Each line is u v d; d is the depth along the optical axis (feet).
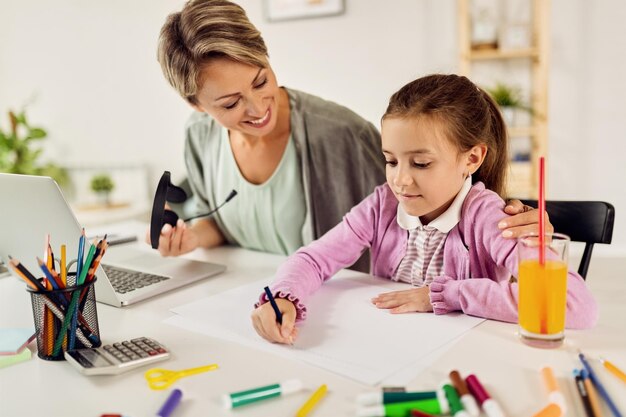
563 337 2.31
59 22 10.28
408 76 8.64
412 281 3.38
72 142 10.70
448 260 3.22
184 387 2.06
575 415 1.78
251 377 2.12
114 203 10.17
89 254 2.33
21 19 10.50
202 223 4.62
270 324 2.46
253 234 4.53
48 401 1.98
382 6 8.55
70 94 10.53
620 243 8.38
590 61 8.03
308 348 2.36
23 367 2.27
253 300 3.01
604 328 2.49
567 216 3.71
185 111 9.90
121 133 10.37
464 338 2.42
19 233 3.06
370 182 4.37
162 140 10.16
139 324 2.72
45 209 2.76
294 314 2.61
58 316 2.27
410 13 8.46
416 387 2.00
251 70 3.48
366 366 2.17
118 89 10.21
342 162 4.32
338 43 8.86
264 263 3.87
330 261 3.31
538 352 2.25
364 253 4.55
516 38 8.11
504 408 1.84
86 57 10.27
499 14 8.27
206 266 3.69
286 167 4.28
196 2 3.46
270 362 2.24
